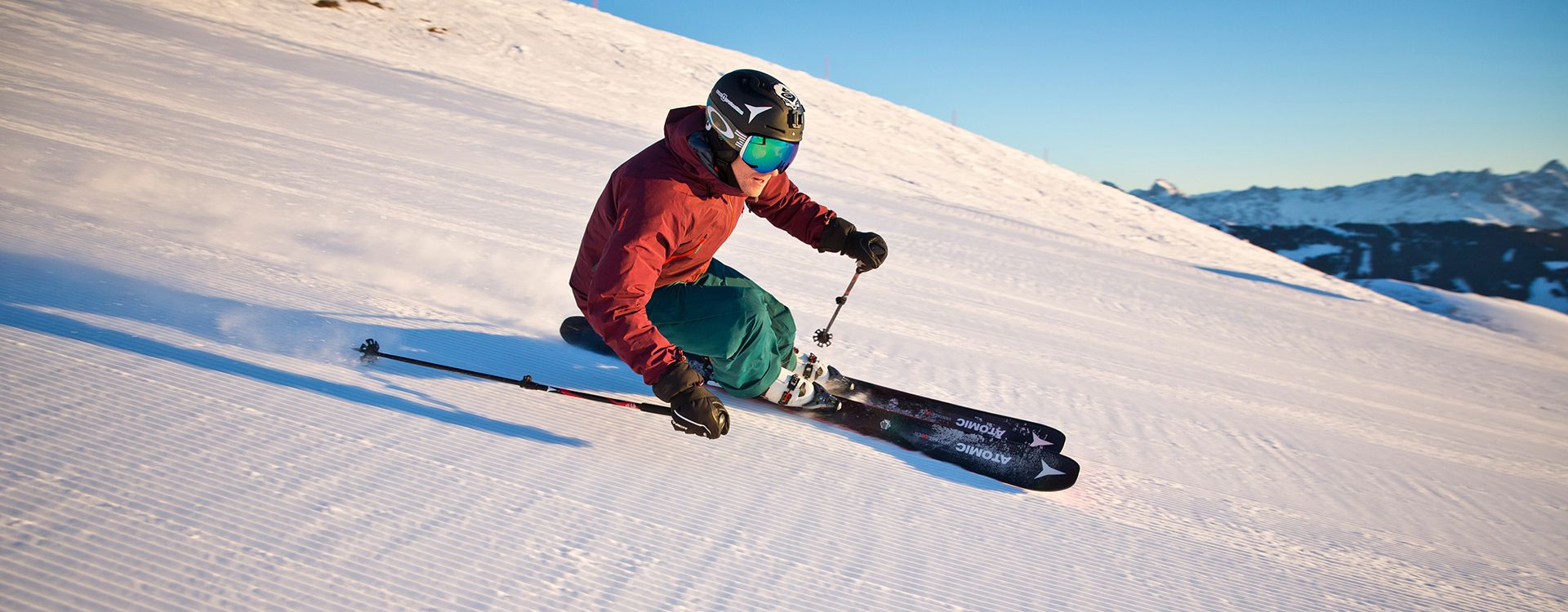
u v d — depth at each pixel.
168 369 2.31
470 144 12.74
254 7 28.22
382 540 1.69
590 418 2.56
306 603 1.46
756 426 2.77
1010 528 2.30
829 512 2.20
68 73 10.63
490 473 2.06
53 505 1.59
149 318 2.69
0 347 2.22
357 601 1.49
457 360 2.89
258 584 1.48
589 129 19.34
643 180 2.35
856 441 2.80
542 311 3.82
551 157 13.05
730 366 2.70
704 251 2.61
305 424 2.14
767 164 2.37
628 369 3.17
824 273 7.68
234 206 4.90
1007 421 2.88
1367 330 13.00
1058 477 2.64
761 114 2.28
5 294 2.63
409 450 2.10
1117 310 9.62
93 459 1.78
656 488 2.15
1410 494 3.52
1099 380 4.96
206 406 2.13
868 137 35.41
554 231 6.68
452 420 2.34
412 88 19.36
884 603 1.79
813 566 1.90
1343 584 2.32
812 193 17.39
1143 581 2.11
